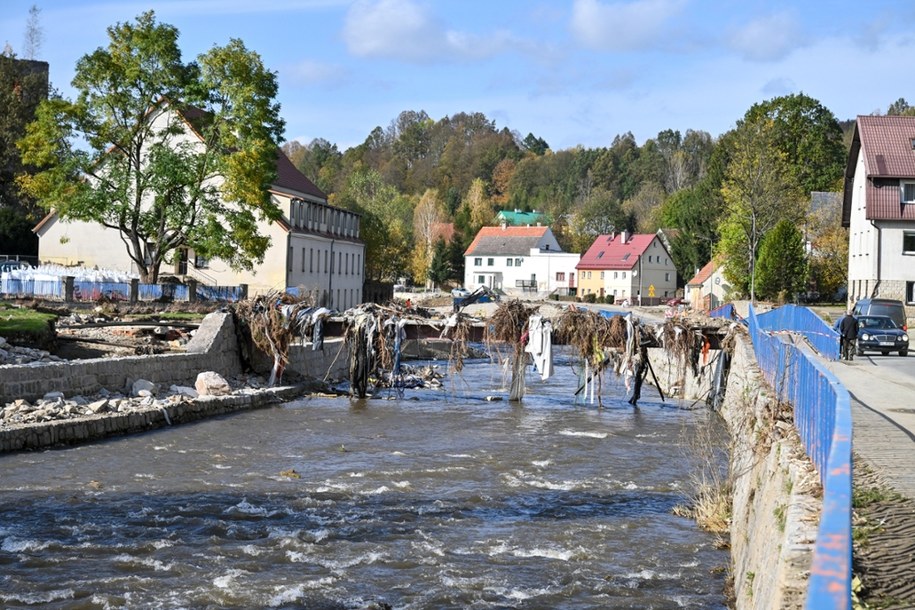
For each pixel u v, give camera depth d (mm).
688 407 34844
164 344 35594
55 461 21734
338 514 17609
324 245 78625
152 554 15008
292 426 27938
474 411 32312
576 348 35688
